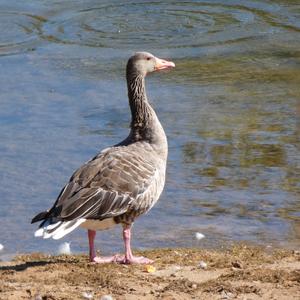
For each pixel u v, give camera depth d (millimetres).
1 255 12750
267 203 14703
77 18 27734
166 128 18672
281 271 10852
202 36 25906
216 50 24656
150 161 11695
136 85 12570
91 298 9734
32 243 13344
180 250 12516
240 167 16359
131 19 27688
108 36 26047
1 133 18562
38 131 18672
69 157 17188
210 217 14156
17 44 25297
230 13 28203
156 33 26312
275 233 13391
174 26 26938
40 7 28922
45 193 15469
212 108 20031
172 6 29078
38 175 16297
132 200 11273
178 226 13805
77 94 21188
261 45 24938
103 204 11000
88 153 17375
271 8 28656
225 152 17188
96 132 18578
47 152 17453
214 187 15445
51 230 10461
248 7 28859
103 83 22000
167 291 10000
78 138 18219
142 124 12211
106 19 27688
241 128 18609
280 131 18375
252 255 12133
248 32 26125
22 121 19312
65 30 26562
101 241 13383
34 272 11070
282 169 16219
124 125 19000
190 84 21859
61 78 22422
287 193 15094
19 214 14570
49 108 20156
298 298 9648
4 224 14141
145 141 12078
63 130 18719
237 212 14328
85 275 10797
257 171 16156
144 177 11438
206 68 23156
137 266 11383
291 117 19266
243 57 24016
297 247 12703
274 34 25875
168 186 15484
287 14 27875
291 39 25406
